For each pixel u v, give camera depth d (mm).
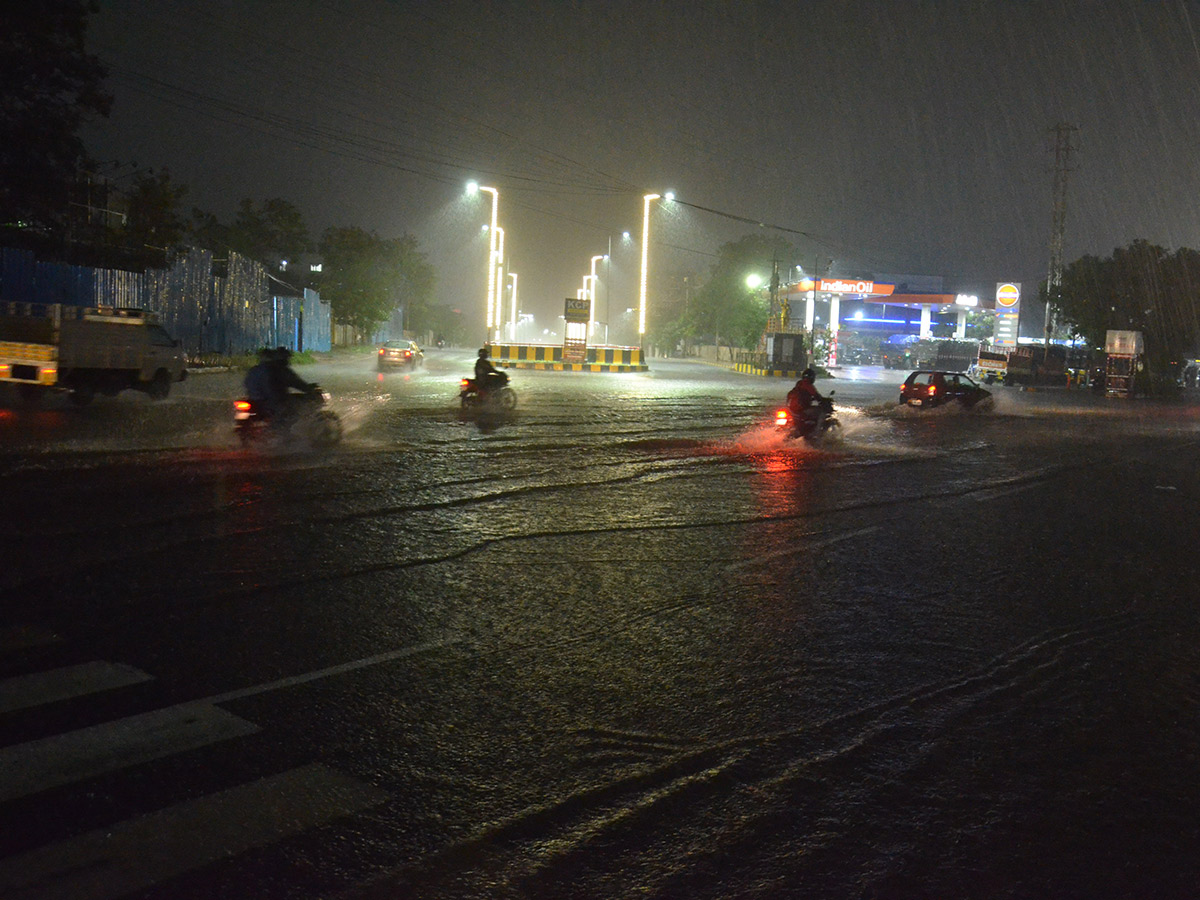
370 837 3377
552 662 5352
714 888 3145
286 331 43688
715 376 50312
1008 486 13602
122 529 8234
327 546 7961
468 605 6422
